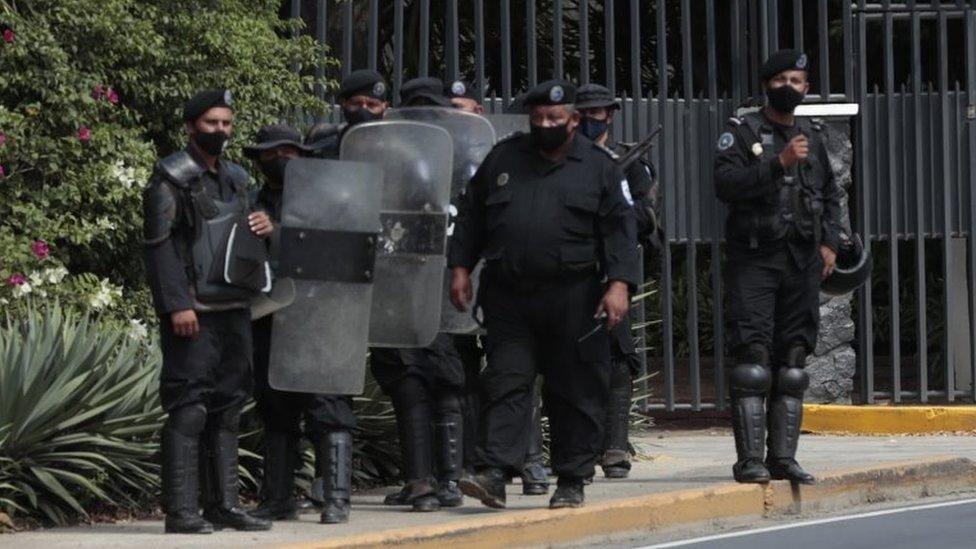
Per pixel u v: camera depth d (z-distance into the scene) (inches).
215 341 852.6
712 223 1434.5
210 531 853.8
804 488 1024.9
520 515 884.6
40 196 1214.9
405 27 1978.3
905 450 1278.3
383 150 927.7
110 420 960.9
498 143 901.8
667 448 1339.8
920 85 1454.2
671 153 1432.1
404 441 954.1
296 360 882.8
